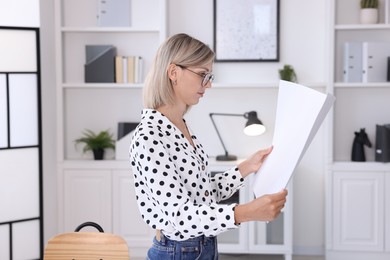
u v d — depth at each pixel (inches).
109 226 181.8
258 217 64.2
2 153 160.4
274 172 71.6
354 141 182.5
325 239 182.7
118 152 184.4
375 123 187.8
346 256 180.9
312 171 190.1
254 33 187.6
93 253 78.6
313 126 66.3
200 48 72.6
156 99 73.4
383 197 177.9
